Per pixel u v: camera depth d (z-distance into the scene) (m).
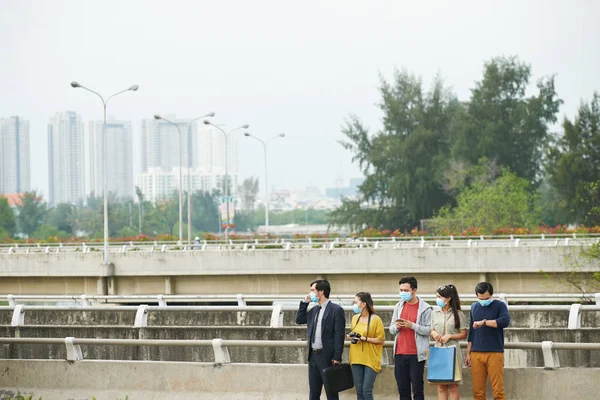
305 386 21.06
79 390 22.52
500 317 18.53
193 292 69.69
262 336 26.22
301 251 65.81
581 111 117.12
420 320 18.89
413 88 134.38
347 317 29.88
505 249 60.34
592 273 55.88
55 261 72.31
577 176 113.00
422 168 127.06
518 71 127.94
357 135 134.12
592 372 19.31
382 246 70.31
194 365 21.81
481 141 124.25
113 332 27.45
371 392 19.06
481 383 18.70
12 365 23.06
